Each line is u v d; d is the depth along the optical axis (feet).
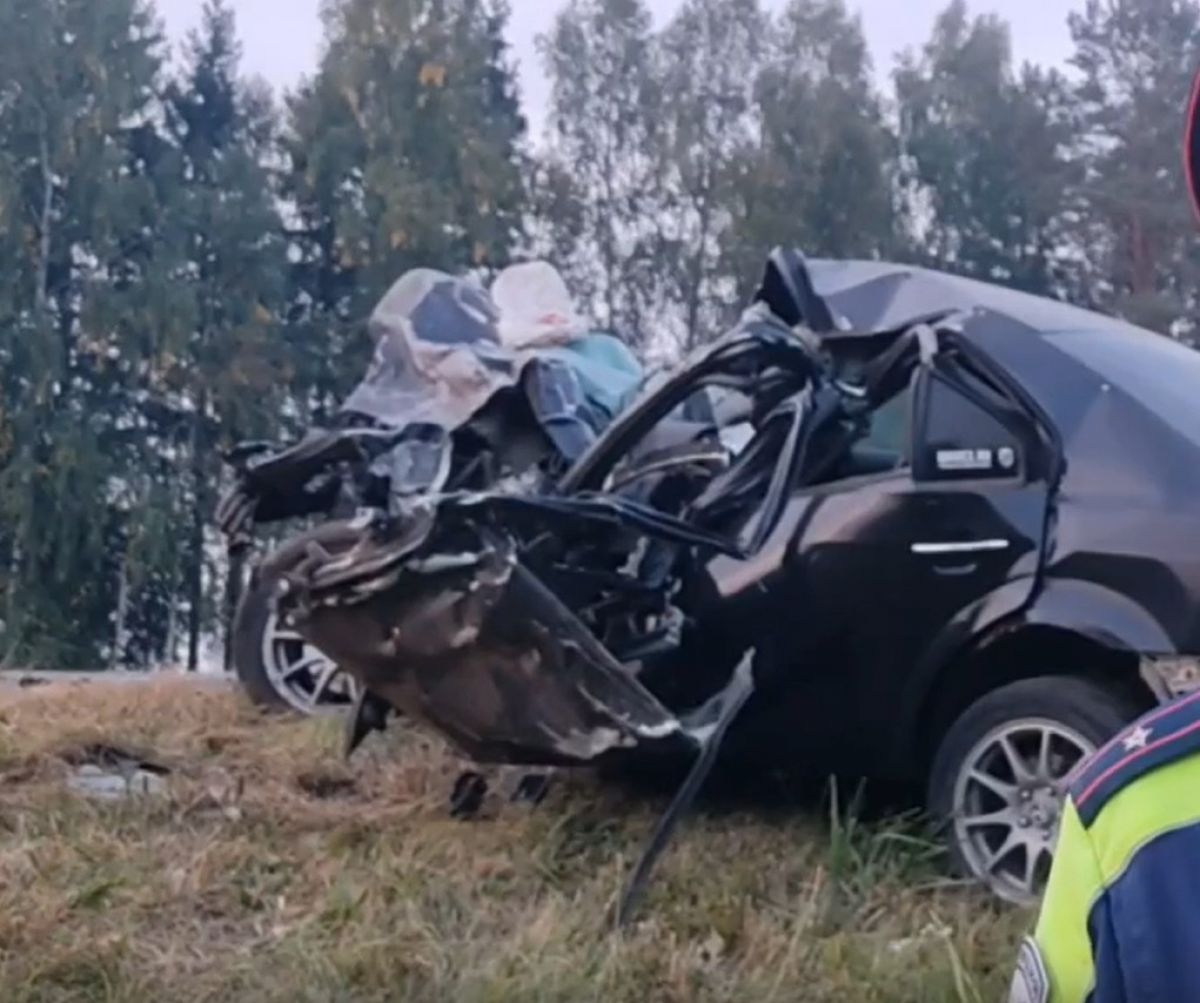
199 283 99.91
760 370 19.11
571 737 18.02
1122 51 109.09
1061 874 5.75
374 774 21.70
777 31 113.50
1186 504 17.34
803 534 19.20
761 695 19.43
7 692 27.68
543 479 20.36
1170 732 5.60
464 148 104.27
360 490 20.68
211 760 22.59
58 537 92.48
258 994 14.96
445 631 17.72
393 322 23.30
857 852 18.12
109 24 98.73
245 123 107.24
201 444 99.04
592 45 116.16
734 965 15.83
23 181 97.40
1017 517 18.06
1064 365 18.43
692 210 114.32
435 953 15.71
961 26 111.34
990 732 17.93
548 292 23.58
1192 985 5.35
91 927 16.28
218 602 94.48
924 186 110.22
